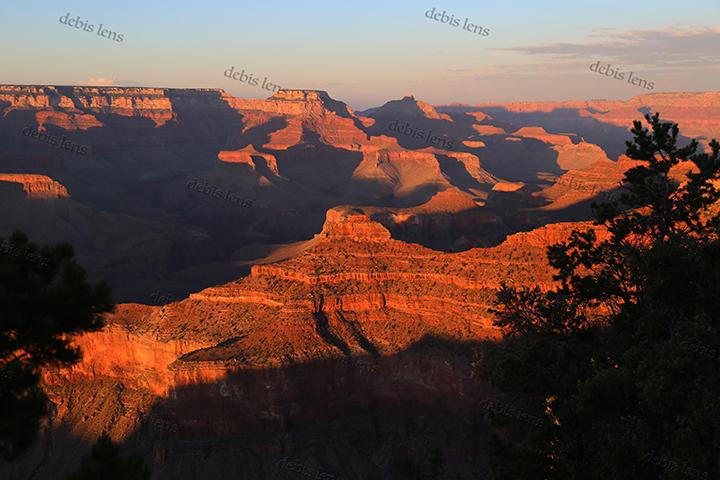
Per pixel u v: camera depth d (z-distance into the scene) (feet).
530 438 97.25
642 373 84.48
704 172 109.91
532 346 104.47
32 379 69.87
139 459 74.54
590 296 113.19
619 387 85.35
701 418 73.46
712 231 110.42
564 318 114.93
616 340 107.04
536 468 90.99
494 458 101.40
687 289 91.20
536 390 100.78
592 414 86.28
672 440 77.92
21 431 68.28
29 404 69.67
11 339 72.90
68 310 74.74
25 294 73.00
